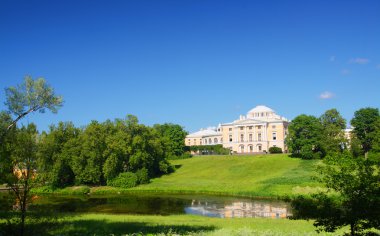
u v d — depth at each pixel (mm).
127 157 94500
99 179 87875
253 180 83750
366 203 15359
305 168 92125
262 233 23172
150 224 31062
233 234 23188
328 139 103375
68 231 25797
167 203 59375
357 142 101688
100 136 88375
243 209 52125
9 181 21547
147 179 90125
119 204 58469
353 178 15898
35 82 29297
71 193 79312
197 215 45406
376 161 16219
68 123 90188
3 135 24656
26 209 25516
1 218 26422
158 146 102062
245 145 158500
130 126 99750
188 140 199625
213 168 107250
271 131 155750
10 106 28578
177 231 25859
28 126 24969
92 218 36000
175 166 118500
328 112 108000
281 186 70750
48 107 29766
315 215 16578
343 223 16281
